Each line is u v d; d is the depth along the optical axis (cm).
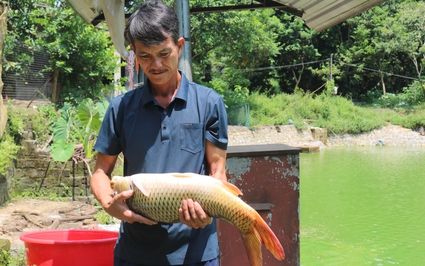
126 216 185
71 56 1413
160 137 199
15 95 1227
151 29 181
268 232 183
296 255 346
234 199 182
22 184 937
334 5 661
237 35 2597
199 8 688
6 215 791
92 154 957
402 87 4169
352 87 4112
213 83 3006
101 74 1481
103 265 279
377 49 3819
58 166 938
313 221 882
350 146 2789
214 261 205
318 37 4125
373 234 788
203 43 2659
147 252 199
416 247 708
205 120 203
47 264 274
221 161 207
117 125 208
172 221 186
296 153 346
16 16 1265
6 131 879
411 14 3725
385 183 1361
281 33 3847
